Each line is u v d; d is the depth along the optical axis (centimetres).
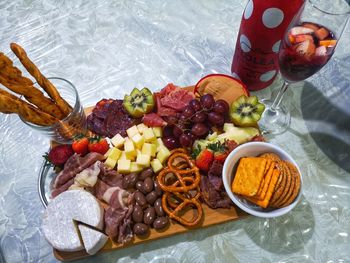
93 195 85
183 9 126
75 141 89
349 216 84
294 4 78
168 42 119
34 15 126
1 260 80
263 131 98
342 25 75
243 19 88
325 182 89
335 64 109
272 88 108
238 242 82
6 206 89
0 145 99
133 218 80
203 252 81
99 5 128
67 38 120
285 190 74
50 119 83
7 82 73
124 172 87
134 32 121
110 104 96
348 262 78
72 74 113
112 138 92
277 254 80
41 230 85
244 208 73
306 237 82
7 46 118
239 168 79
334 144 95
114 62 115
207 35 120
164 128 91
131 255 80
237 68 102
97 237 75
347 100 103
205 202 84
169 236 82
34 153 97
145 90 95
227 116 94
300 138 97
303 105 103
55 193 86
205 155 84
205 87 100
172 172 85
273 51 89
